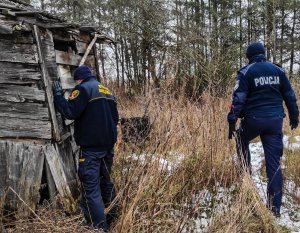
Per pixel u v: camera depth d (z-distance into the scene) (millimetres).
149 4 17031
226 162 4730
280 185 4137
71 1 19406
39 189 4234
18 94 4289
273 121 4156
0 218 3850
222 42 18141
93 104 3652
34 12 4055
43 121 4285
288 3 23562
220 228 3471
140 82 16547
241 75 4238
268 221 3768
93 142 3668
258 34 24078
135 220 3590
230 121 4270
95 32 6117
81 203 3830
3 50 4250
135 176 4078
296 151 5797
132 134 5383
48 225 3590
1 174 4266
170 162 4738
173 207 4023
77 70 3803
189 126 5656
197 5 22703
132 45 17672
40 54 4238
